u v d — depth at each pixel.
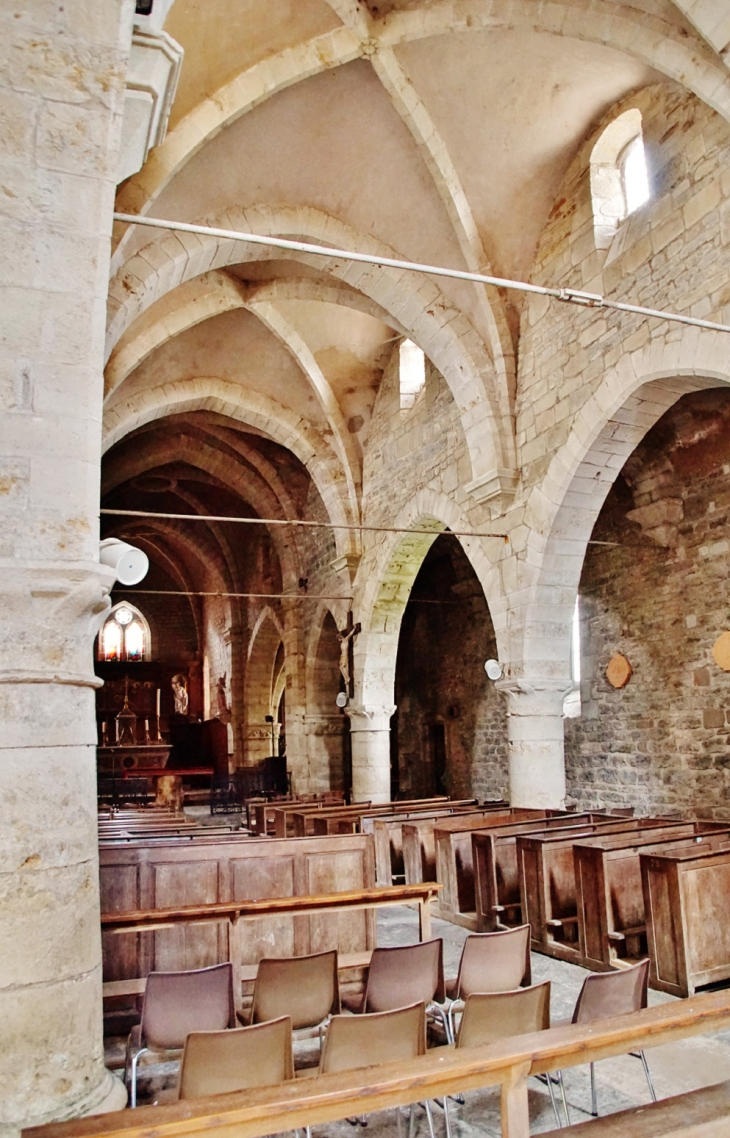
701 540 11.24
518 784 10.52
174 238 9.41
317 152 9.66
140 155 5.10
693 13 6.59
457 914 8.66
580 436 9.55
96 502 3.97
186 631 31.17
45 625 3.77
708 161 7.90
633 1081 4.75
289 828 11.80
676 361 8.11
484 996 3.79
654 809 11.85
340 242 10.48
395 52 8.73
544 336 10.43
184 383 15.29
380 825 10.09
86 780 3.88
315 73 8.58
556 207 10.41
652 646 12.05
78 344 3.95
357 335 15.31
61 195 3.97
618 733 12.64
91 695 4.00
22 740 3.66
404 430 14.77
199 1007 4.25
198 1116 2.32
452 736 18.23
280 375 15.91
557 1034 2.81
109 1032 5.41
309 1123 2.44
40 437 3.85
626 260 8.97
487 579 11.45
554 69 8.98
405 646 20.25
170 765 29.27
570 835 7.84
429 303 11.04
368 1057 3.65
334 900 5.23
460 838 8.90
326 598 16.83
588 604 13.41
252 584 24.00
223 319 14.49
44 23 3.97
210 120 8.27
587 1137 2.55
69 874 3.70
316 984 4.57
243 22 7.93
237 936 5.11
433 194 10.24
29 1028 3.46
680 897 6.08
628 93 9.20
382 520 15.43
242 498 21.67
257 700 24.11
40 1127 2.28
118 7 4.03
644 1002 4.30
